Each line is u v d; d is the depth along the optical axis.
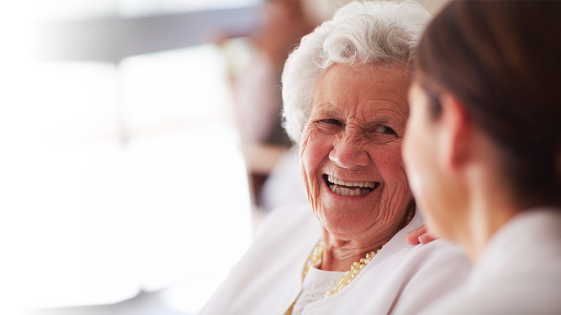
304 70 1.20
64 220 3.87
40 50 4.02
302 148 1.20
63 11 4.06
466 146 0.54
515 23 0.53
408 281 1.02
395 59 1.10
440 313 0.47
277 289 1.30
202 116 4.43
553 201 0.51
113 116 4.23
